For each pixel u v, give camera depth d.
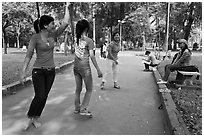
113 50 7.79
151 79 9.98
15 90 7.23
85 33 4.88
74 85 8.38
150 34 47.53
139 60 20.55
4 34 26.64
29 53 4.30
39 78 4.36
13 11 24.11
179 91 7.04
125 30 46.50
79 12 24.70
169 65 8.09
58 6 20.17
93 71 12.41
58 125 4.54
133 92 7.38
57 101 6.19
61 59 17.77
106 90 7.63
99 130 4.33
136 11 43.03
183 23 40.28
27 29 38.03
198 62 15.34
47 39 4.34
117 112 5.36
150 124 4.64
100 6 38.38
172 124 4.12
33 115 4.38
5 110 5.37
